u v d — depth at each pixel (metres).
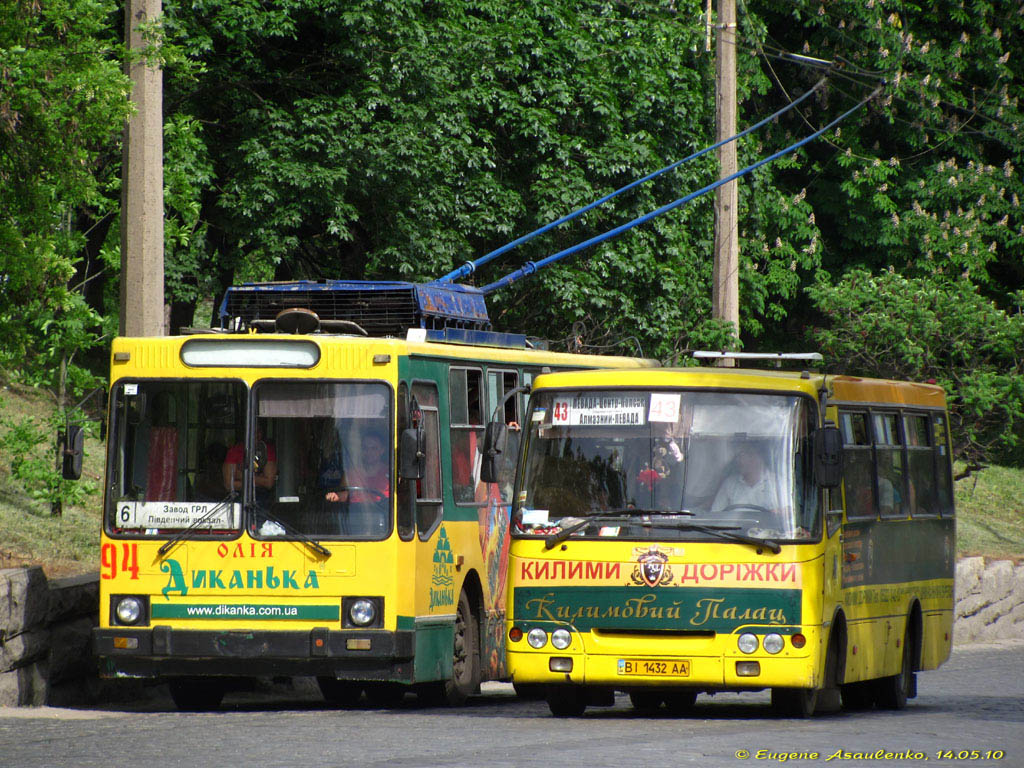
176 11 82.12
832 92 134.88
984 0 137.25
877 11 131.25
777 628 38.97
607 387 41.28
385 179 82.62
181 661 44.00
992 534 105.94
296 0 82.75
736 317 84.69
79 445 45.28
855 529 43.88
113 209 55.75
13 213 46.78
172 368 45.22
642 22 99.25
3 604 42.75
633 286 95.62
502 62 90.31
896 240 131.00
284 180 81.50
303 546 44.00
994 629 88.25
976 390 94.00
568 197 90.38
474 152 86.38
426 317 55.31
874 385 48.47
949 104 137.88
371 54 83.62
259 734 35.72
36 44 45.81
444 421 48.44
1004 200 136.38
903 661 49.38
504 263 93.31
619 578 39.69
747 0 129.00
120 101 45.69
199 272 91.31
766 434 40.28
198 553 44.19
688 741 33.53
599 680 39.69
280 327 48.31
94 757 30.91
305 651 43.59
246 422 44.72
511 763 29.22
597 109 92.81
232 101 87.88
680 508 39.97
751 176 117.31
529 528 40.75
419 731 36.41
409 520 44.75
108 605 44.47
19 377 54.69
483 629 51.06
